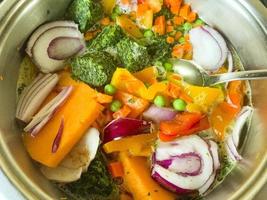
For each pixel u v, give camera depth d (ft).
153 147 0.72
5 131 0.67
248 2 0.75
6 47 0.70
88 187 0.70
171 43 0.80
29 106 0.72
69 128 0.71
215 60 0.80
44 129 0.72
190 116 0.73
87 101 0.72
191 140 0.73
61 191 0.69
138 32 0.80
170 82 0.75
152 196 0.69
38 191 0.61
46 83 0.74
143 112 0.74
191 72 0.77
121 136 0.71
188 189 0.70
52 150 0.70
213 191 0.72
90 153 0.70
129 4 0.81
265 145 0.69
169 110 0.74
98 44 0.77
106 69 0.73
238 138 0.75
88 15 0.78
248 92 0.78
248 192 0.63
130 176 0.70
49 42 0.77
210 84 0.76
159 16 0.81
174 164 0.70
